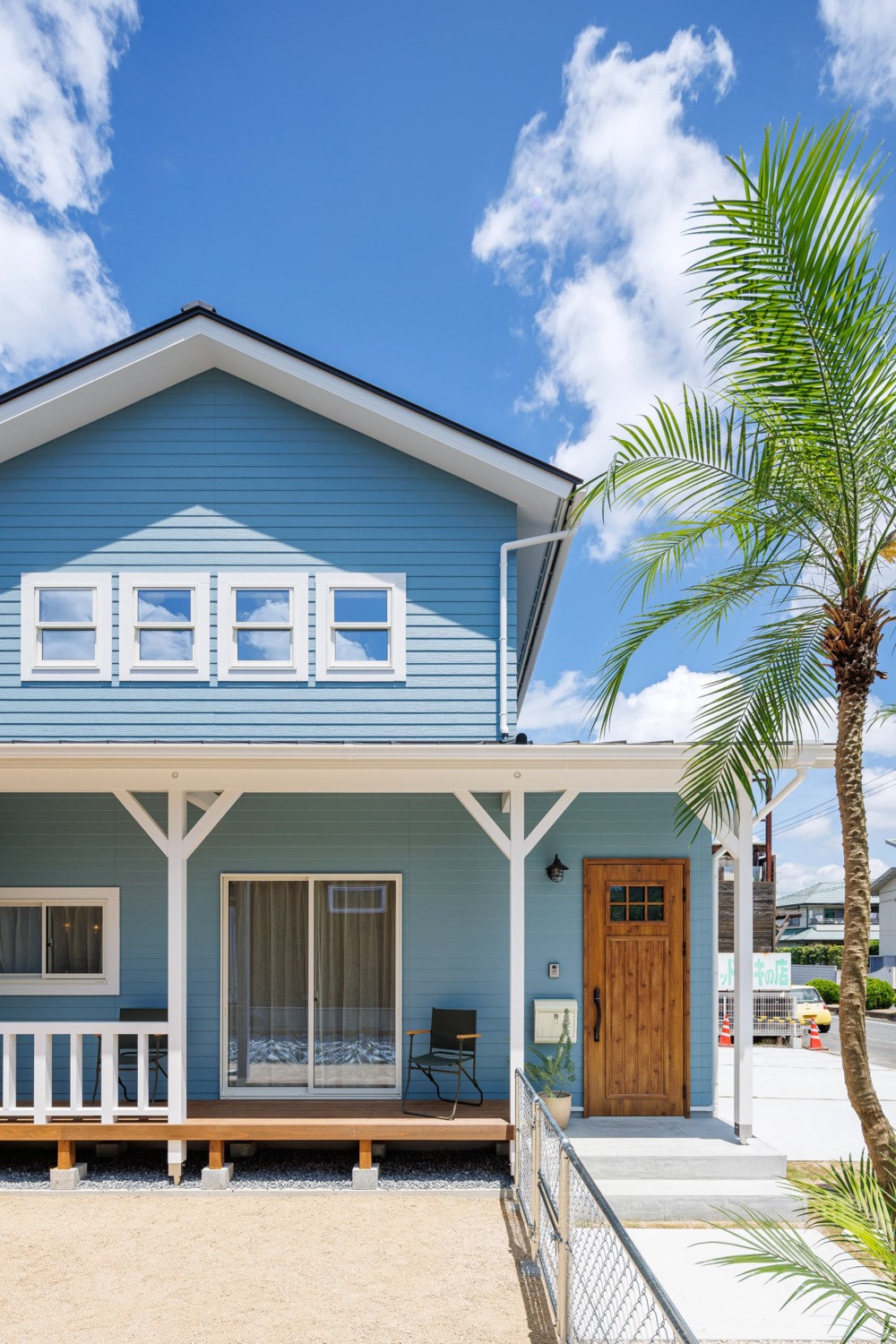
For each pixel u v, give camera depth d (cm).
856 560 540
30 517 927
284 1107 782
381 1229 615
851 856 515
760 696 586
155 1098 843
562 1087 816
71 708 905
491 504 931
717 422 576
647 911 858
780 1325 495
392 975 861
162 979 863
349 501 930
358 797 875
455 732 902
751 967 726
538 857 863
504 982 857
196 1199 676
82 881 873
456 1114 751
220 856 869
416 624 917
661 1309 243
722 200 462
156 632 922
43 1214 647
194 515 928
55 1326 485
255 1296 518
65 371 870
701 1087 836
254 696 907
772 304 486
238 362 910
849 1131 867
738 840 729
